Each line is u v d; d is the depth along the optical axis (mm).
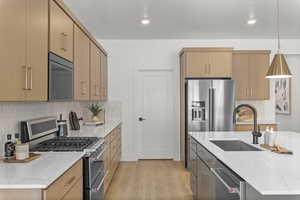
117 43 5723
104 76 5141
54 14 2332
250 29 4938
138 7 3715
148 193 3756
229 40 5742
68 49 2742
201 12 3943
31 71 1896
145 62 5738
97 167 2709
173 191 3838
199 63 5062
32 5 1919
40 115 2926
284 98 6746
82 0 3432
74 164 2043
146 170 4965
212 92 4848
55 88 2336
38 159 2049
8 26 1612
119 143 5289
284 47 5777
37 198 1450
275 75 2719
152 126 5801
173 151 5746
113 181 4305
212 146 2545
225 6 3705
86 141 2873
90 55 3846
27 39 1841
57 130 3281
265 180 1431
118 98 5746
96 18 4199
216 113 4855
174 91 5719
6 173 1657
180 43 5727
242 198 1549
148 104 5797
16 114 2357
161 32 5121
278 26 4574
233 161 1881
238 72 5391
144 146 5805
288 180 1431
